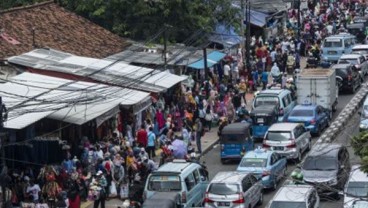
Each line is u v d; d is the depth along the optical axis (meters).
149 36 69.94
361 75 80.00
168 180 46.12
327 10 108.81
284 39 90.88
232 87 70.25
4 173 37.25
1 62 53.38
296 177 38.12
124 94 52.16
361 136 29.28
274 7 94.88
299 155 57.44
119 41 66.00
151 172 48.22
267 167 51.12
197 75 71.31
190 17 71.31
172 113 62.38
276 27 94.19
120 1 70.44
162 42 69.06
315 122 62.91
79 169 49.16
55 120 48.06
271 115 62.12
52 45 60.03
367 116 61.34
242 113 63.38
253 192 47.91
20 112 43.50
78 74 53.03
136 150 52.44
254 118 62.28
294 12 101.88
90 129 53.78
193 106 63.50
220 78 73.56
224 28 76.50
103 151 51.66
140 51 64.75
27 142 46.56
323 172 48.34
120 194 49.94
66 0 71.62
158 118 59.50
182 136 58.06
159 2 70.31
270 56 81.31
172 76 59.38
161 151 56.41
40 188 46.66
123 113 57.12
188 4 71.19
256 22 88.81
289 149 56.62
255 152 52.22
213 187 46.62
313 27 97.69
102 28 67.06
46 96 46.97
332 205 47.56
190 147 58.38
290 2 101.50
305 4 107.19
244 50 82.25
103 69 54.91
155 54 64.62
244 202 46.38
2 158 39.91
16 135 47.97
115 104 50.16
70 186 46.97
